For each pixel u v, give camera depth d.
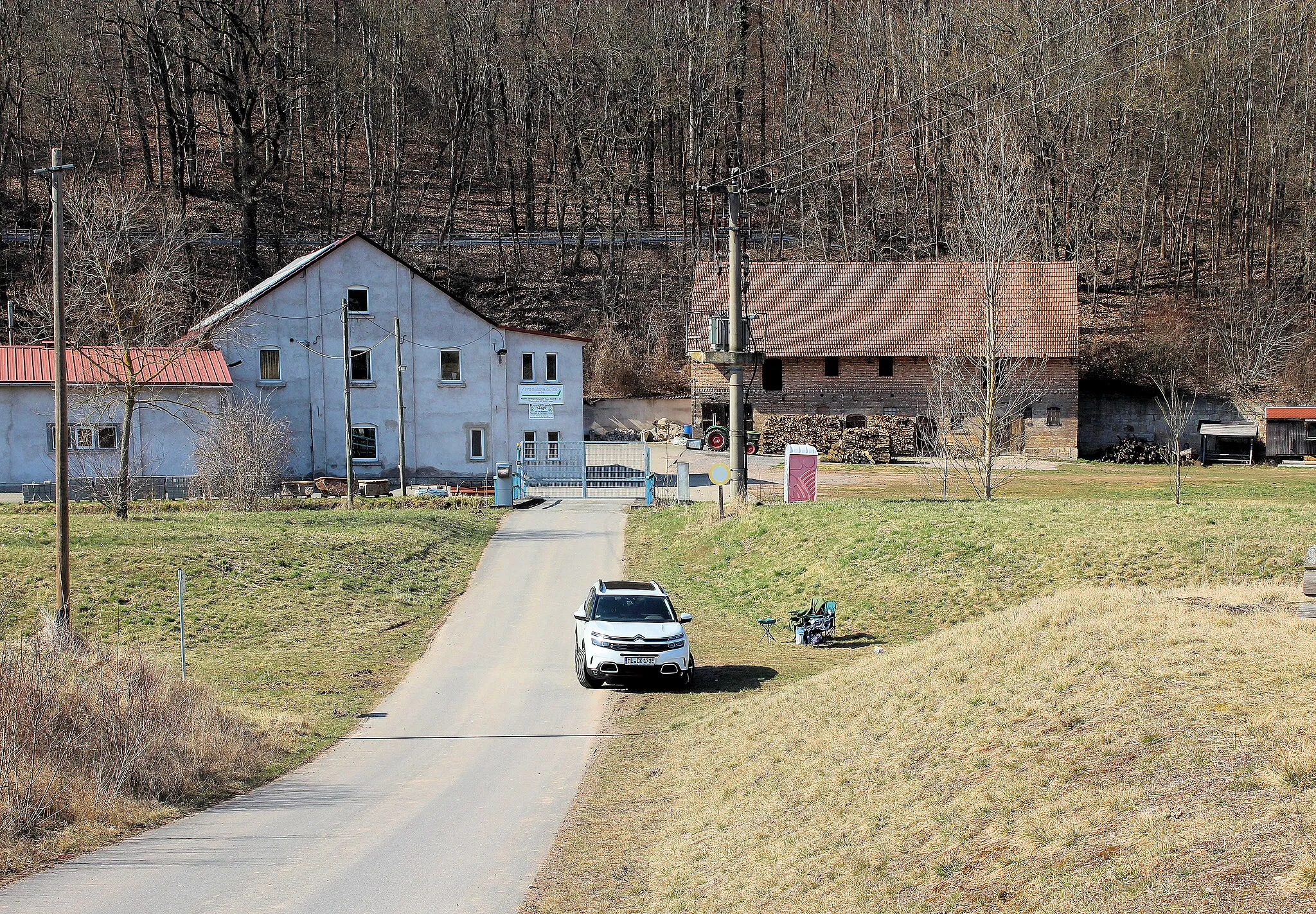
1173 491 46.59
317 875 11.52
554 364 55.19
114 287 53.34
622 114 102.31
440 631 27.81
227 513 39.75
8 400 45.81
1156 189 91.12
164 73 84.75
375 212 93.06
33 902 10.44
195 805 14.52
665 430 74.31
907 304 69.69
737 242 38.72
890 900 9.11
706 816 13.27
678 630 22.52
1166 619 14.95
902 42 98.12
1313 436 65.94
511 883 11.38
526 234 99.94
